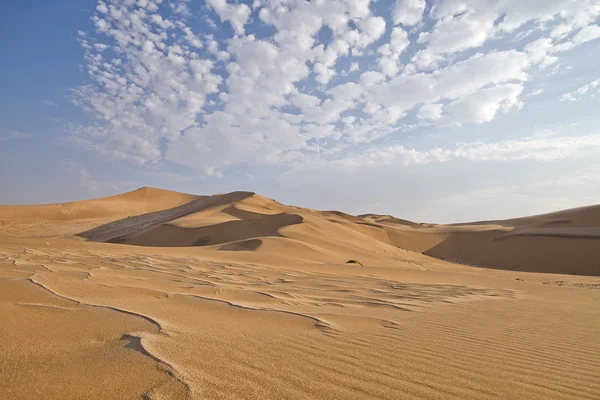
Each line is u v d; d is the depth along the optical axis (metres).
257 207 70.94
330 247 35.56
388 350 3.10
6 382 1.95
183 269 9.86
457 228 70.69
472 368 2.76
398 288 8.57
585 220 67.31
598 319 5.33
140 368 2.25
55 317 3.44
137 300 4.79
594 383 2.59
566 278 24.70
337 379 2.35
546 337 3.96
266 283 8.16
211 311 4.44
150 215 78.62
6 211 76.81
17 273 6.32
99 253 13.33
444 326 4.27
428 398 2.14
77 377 2.08
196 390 1.99
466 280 13.70
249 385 2.13
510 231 62.69
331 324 4.03
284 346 3.00
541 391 2.38
